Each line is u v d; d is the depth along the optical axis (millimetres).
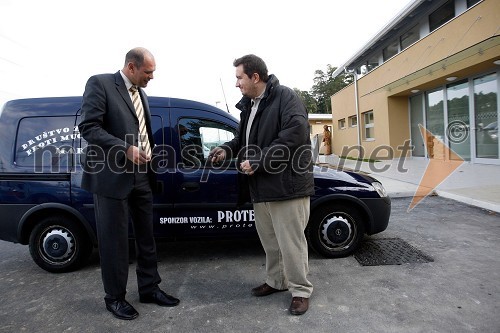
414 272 3299
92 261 4020
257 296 2949
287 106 2541
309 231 3750
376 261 3605
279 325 2471
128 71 2664
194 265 3748
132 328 2512
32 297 3102
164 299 2844
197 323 2543
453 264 3459
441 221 5094
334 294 2910
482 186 7023
